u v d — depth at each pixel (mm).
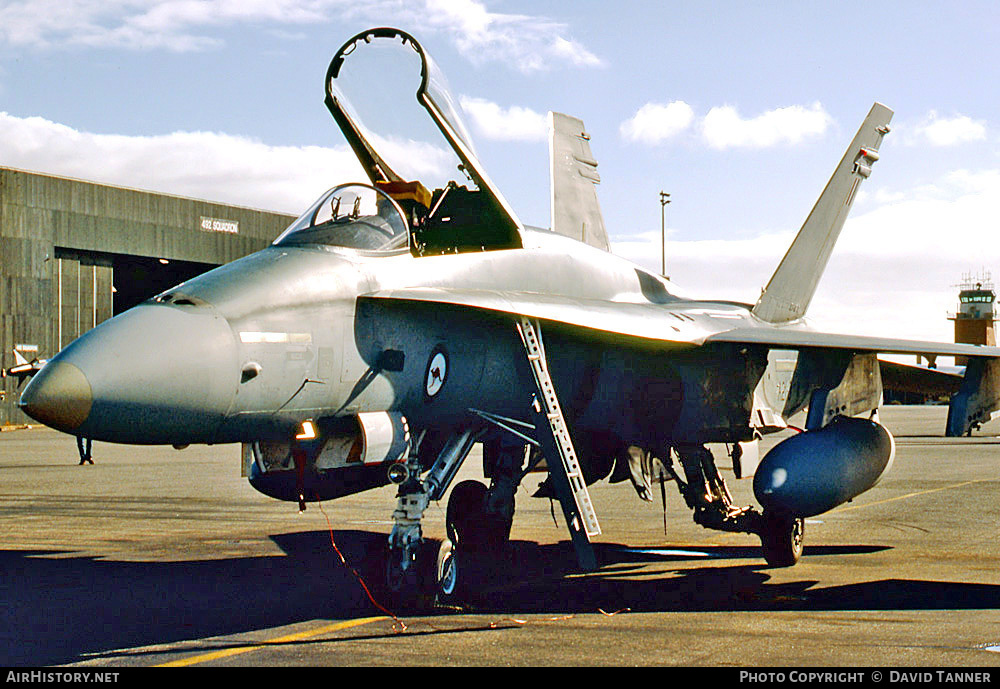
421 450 8625
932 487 18016
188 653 5945
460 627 6699
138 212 49250
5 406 46375
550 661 5723
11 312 45906
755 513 9695
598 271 9742
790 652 5938
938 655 5848
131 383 5844
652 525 13023
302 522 13070
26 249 46188
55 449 30281
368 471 8227
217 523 12930
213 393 6199
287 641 6270
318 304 6891
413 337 7500
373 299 7160
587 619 6996
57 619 7008
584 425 9281
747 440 10430
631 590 8312
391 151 8992
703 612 7289
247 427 6598
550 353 8672
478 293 7668
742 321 11008
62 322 48219
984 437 37156
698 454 10086
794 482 8617
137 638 6375
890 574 9164
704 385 9852
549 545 11125
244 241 53844
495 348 8180
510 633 6504
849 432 9156
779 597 7969
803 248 12555
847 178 13086
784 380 11461
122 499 15820
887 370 12766
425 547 7508
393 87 8484
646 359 9492
